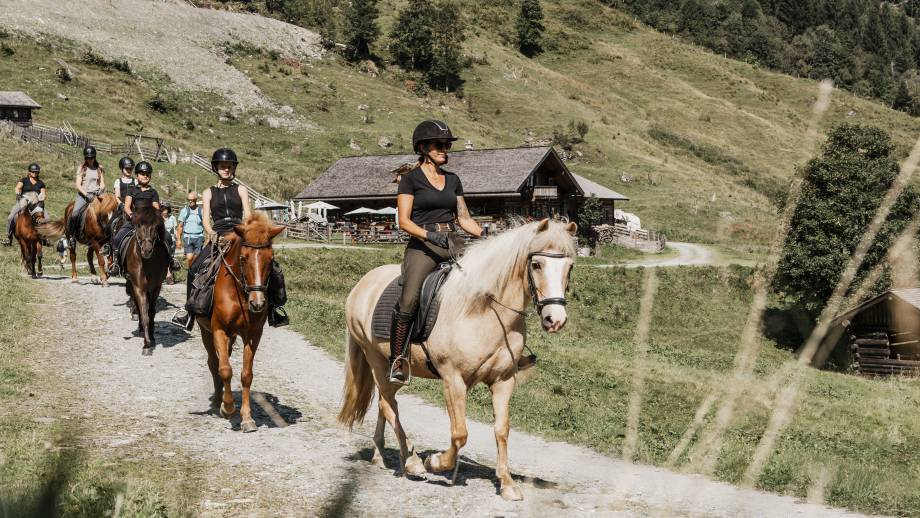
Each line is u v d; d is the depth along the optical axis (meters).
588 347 19.48
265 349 13.35
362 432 8.17
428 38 120.75
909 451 9.59
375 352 6.41
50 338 12.21
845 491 6.63
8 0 90.81
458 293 5.71
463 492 5.94
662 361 14.45
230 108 86.81
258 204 53.25
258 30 114.19
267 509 5.26
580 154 93.38
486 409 10.48
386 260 39.38
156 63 91.25
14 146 44.22
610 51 146.00
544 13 165.00
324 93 99.56
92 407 8.37
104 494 4.62
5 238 25.88
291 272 33.34
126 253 11.55
